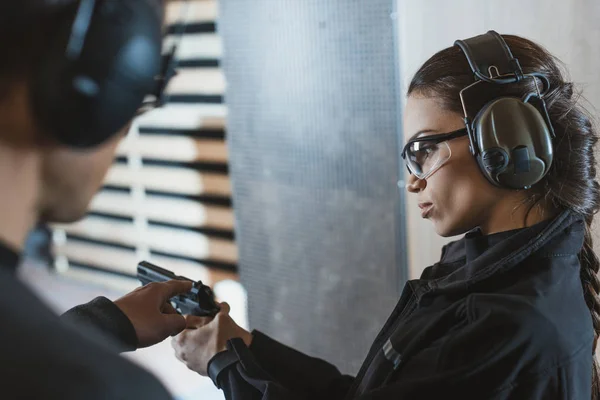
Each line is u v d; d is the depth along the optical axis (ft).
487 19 4.92
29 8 1.31
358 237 6.20
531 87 2.57
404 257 5.89
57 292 10.13
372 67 5.70
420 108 2.69
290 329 7.04
